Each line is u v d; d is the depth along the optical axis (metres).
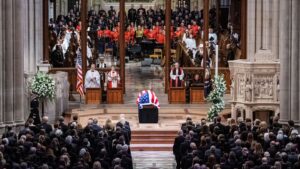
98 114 49.78
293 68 41.28
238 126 37.03
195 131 36.91
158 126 45.44
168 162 40.53
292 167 30.27
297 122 41.28
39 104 45.75
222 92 44.78
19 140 33.06
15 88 40.62
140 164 40.03
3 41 40.00
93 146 34.88
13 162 30.56
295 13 41.06
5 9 40.03
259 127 35.97
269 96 44.31
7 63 40.16
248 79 44.19
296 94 41.25
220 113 48.59
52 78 45.94
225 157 31.02
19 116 40.84
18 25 40.59
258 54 44.56
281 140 34.19
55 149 32.56
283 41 41.53
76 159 32.28
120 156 32.53
